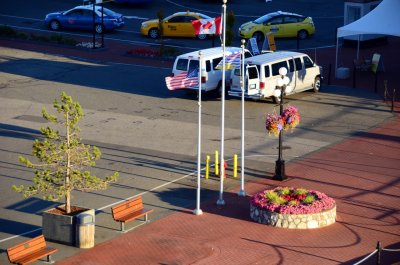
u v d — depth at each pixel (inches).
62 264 1020.5
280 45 2440.9
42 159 1076.5
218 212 1202.0
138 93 1915.6
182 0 3053.6
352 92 1941.4
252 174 1376.7
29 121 1691.7
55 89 1943.9
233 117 1727.4
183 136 1592.0
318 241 1092.5
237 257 1040.8
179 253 1053.8
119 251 1062.4
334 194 1277.1
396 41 2516.0
